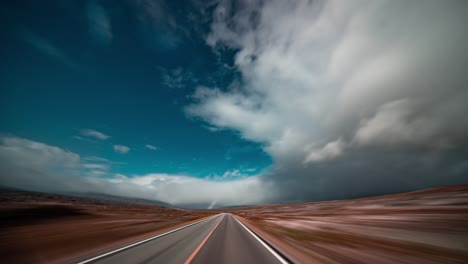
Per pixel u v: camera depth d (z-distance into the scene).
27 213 27.06
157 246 9.17
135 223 23.08
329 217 46.97
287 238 13.41
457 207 44.91
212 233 14.77
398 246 11.34
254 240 11.73
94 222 23.62
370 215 44.75
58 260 6.70
